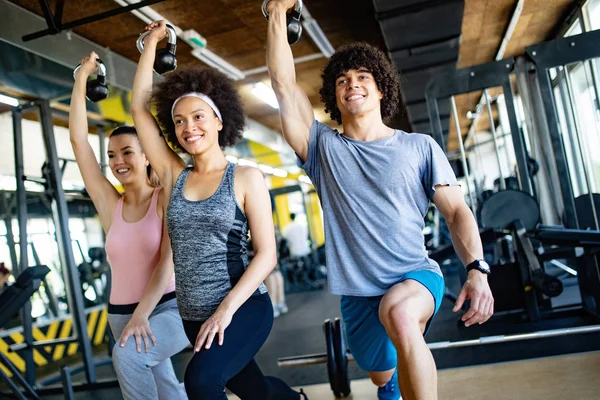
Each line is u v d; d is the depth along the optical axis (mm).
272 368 3779
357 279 1746
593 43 3838
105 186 2160
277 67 1824
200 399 1489
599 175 5199
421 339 1480
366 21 5164
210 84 1795
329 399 2887
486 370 2947
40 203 5809
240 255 1708
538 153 5641
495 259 5836
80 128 2123
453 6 4031
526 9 4980
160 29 1931
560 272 6258
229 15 4805
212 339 1508
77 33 4531
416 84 6027
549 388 2496
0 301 2744
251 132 7750
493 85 4320
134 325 1808
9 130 5066
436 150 1757
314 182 1901
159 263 1947
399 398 2104
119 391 3887
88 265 6535
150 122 1854
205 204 1658
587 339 3223
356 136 1828
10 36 3516
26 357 4199
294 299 7984
